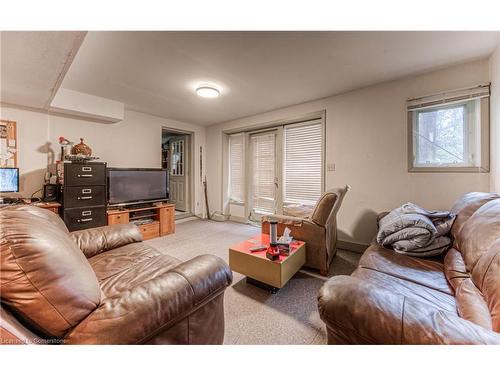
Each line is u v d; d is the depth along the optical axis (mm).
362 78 2496
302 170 3629
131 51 1932
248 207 4438
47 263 662
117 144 3643
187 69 2268
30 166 2834
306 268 2316
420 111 2451
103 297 875
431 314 655
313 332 1366
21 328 655
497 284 770
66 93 2816
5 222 690
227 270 1087
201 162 5027
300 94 2984
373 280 1264
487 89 2033
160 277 910
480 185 2121
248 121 4184
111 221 3033
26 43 1476
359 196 2850
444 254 1540
